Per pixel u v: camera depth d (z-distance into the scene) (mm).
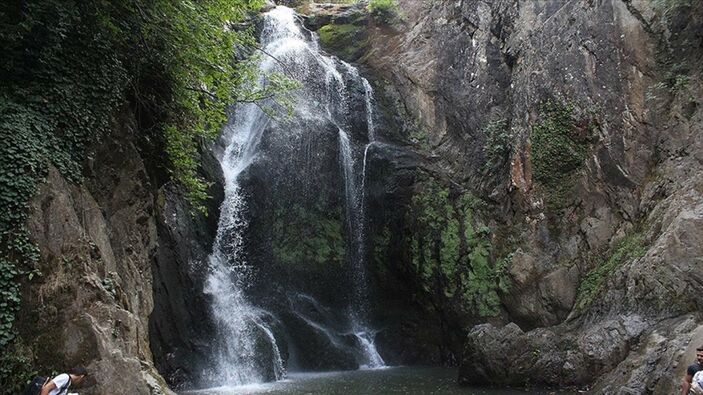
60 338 7996
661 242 12320
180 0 11000
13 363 7656
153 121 12141
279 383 14180
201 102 14578
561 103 16906
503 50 20047
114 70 10383
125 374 8062
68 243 8633
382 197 19938
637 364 10438
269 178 19281
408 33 24188
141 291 10945
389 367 17406
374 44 24625
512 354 13281
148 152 12320
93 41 9984
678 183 13781
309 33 24766
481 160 19359
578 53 16969
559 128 16766
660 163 14719
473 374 13469
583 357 12266
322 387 13406
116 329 8594
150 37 11055
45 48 9250
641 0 16156
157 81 11867
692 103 14438
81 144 9500
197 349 14406
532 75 17891
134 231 11070
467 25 21719
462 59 21438
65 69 9477
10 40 8938
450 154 20656
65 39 9586
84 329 8086
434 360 18047
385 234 19672
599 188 15797
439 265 18188
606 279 13969
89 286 8602
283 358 15789
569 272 15414
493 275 17062
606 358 11891
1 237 8039
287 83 13797
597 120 16172
